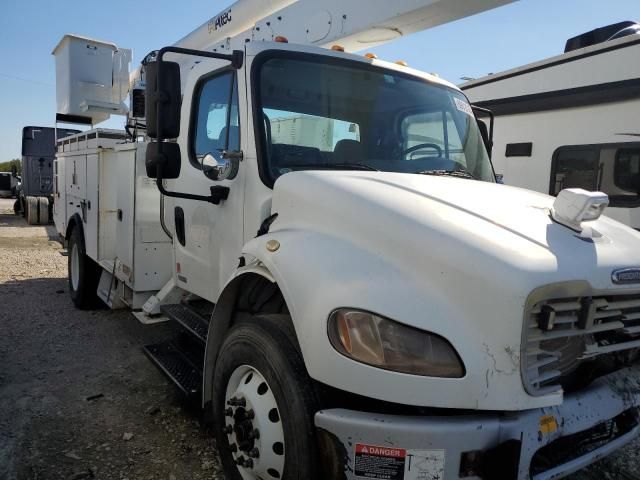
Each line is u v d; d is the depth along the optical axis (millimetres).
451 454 1939
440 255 2049
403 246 2146
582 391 2312
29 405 3834
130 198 4719
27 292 7297
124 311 6422
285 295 2283
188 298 4285
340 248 2285
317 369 2096
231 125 3242
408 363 1930
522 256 2002
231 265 3225
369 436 1998
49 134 18172
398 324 1964
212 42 5879
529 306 1916
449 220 2197
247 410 2494
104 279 5973
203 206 3535
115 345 5195
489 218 2268
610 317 2238
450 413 2010
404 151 3404
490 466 1965
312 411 2156
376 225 2258
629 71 5195
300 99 3145
